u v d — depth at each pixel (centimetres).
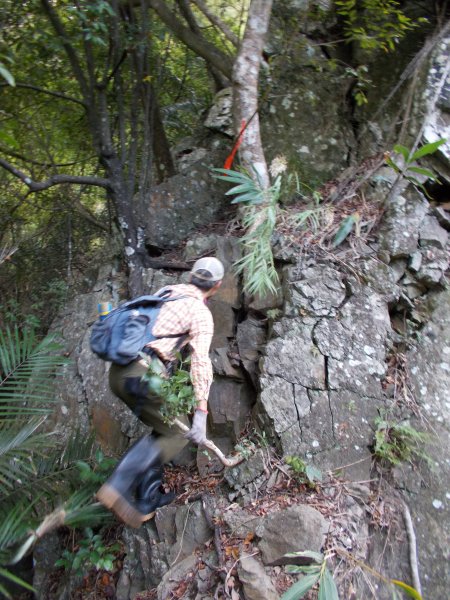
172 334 260
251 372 327
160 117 503
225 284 359
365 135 425
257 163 384
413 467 280
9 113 479
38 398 314
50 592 328
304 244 353
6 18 402
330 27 462
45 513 299
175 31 461
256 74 385
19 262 519
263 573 251
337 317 322
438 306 335
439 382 307
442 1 421
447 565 253
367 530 264
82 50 450
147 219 439
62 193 536
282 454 290
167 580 275
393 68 435
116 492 261
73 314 427
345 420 293
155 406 264
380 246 351
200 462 317
